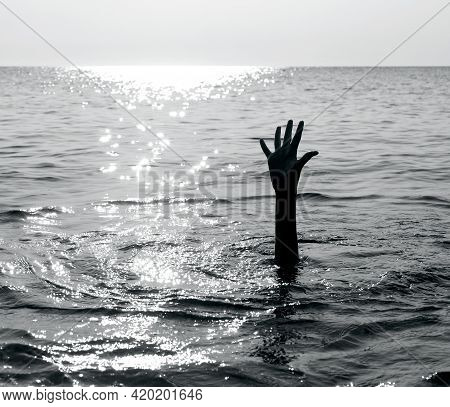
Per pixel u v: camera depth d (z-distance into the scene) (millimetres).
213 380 4211
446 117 26766
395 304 5551
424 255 7008
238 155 15742
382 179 12164
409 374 4266
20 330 4988
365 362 4453
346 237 7812
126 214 9164
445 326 5051
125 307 5504
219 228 8312
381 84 75438
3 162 14125
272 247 7359
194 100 43406
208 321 5203
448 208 9531
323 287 5992
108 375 4285
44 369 4352
